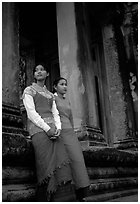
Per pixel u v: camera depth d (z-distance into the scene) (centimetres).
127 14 1078
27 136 360
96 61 1045
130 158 638
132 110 859
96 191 439
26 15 973
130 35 1078
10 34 388
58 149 307
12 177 300
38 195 303
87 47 596
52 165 294
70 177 301
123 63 888
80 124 508
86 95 538
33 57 1005
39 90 337
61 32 587
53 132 305
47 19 1017
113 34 886
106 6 871
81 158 336
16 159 310
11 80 366
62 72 562
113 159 540
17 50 394
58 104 373
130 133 805
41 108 328
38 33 1041
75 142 347
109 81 864
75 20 575
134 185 613
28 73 978
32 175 328
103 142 534
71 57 557
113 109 838
